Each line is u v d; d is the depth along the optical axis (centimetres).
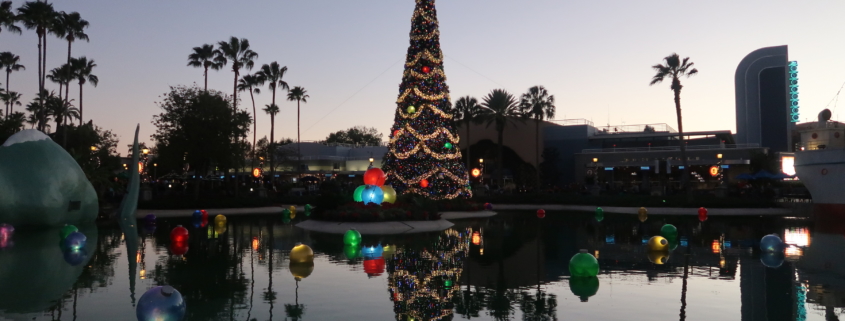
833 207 2834
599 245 1747
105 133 5884
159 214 3344
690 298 944
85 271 1218
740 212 3391
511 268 1270
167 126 4053
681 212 3519
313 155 6825
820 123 3191
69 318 809
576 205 4312
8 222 2270
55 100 6362
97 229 2317
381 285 1057
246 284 1066
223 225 2555
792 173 4081
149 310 727
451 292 995
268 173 6606
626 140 6062
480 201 4316
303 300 925
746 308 870
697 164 5378
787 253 1536
